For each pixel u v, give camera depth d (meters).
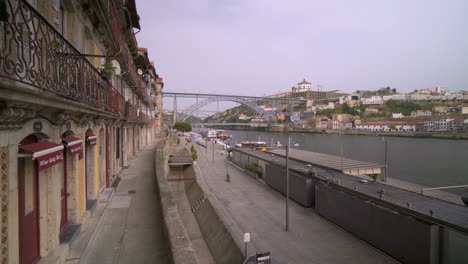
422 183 35.94
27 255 4.74
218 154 58.84
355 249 12.82
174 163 33.28
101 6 8.84
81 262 5.81
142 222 8.27
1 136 3.62
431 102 193.25
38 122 4.69
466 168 48.66
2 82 2.92
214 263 7.50
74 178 7.00
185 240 5.71
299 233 14.87
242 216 17.88
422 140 103.06
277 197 22.67
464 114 149.88
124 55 14.55
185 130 114.06
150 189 12.16
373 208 12.91
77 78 5.83
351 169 20.31
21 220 4.55
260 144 69.06
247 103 182.75
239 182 29.03
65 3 7.42
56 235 5.53
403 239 11.15
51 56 4.38
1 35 3.72
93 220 7.78
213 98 160.75
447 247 9.70
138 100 26.03
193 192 18.42
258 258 6.67
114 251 6.43
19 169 4.53
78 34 8.25
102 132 10.70
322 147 83.38
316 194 17.92
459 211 10.93
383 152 72.12
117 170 14.39
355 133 143.62
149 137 40.66
